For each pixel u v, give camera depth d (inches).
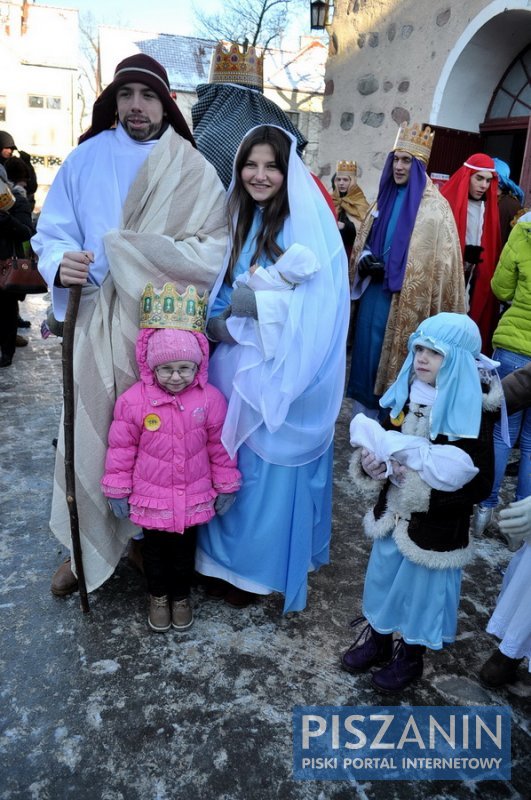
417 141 131.6
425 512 71.9
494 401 70.5
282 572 89.2
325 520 96.3
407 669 79.6
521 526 71.7
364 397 143.6
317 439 86.4
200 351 81.2
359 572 105.3
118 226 85.9
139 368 82.0
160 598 87.7
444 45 220.4
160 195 84.7
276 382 82.4
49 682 78.2
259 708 76.2
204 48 909.2
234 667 82.7
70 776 66.2
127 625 89.2
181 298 80.1
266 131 83.4
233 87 105.3
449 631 76.7
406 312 132.3
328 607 96.0
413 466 70.0
